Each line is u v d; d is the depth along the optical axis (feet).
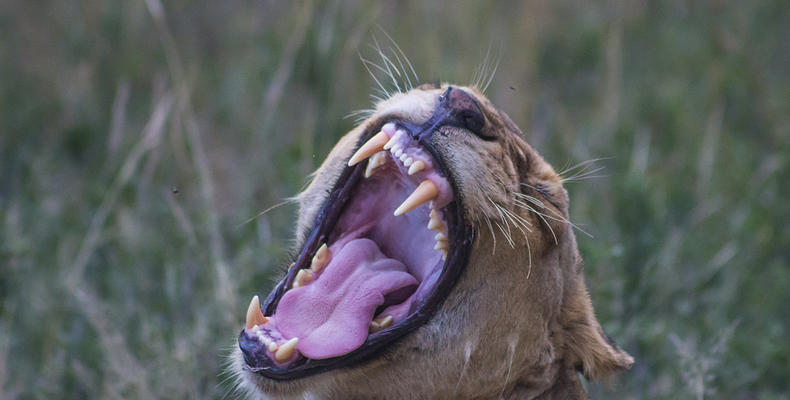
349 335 30.04
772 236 54.85
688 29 75.31
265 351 29.68
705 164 58.44
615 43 65.57
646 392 43.37
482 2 66.74
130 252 49.08
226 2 72.23
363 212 32.91
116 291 47.37
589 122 64.34
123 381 39.47
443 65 61.36
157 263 48.60
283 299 30.94
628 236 50.57
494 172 29.89
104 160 59.62
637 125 63.98
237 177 55.77
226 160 58.54
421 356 30.42
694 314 48.78
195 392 39.96
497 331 30.78
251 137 59.31
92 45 68.13
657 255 49.57
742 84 69.05
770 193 57.67
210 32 70.95
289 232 48.80
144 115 63.00
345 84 59.57
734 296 50.57
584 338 32.96
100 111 64.54
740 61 70.90
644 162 56.03
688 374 40.29
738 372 44.27
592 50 71.15
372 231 33.35
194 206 51.62
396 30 62.85
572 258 32.99
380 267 31.83
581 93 69.82
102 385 41.11
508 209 30.17
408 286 31.60
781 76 73.00
